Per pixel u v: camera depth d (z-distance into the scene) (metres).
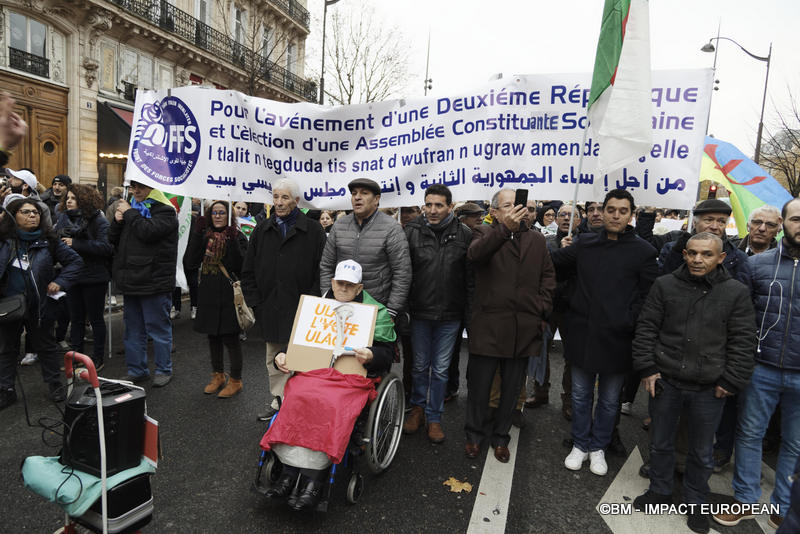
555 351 6.61
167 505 2.86
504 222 3.28
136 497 2.25
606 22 3.56
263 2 20.72
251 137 4.67
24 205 3.96
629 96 3.55
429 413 3.92
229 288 4.36
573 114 4.07
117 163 15.34
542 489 3.24
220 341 4.54
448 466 3.49
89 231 4.86
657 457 3.04
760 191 5.27
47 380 4.21
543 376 4.29
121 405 2.19
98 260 4.93
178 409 4.19
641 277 3.35
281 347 4.09
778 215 3.77
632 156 3.56
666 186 3.95
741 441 3.09
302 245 4.01
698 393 2.91
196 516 2.77
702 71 3.85
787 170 17.47
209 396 4.50
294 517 2.80
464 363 6.07
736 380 2.78
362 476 3.23
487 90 4.19
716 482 3.50
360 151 4.60
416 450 3.72
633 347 3.15
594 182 4.02
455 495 3.11
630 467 3.61
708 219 3.68
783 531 1.52
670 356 2.97
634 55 3.54
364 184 3.61
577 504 3.08
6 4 12.12
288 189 3.94
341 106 4.55
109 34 14.77
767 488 3.46
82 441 2.21
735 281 2.91
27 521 2.67
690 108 3.88
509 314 3.49
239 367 4.53
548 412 4.61
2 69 12.17
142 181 4.57
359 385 2.94
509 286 3.50
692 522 2.89
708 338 2.87
